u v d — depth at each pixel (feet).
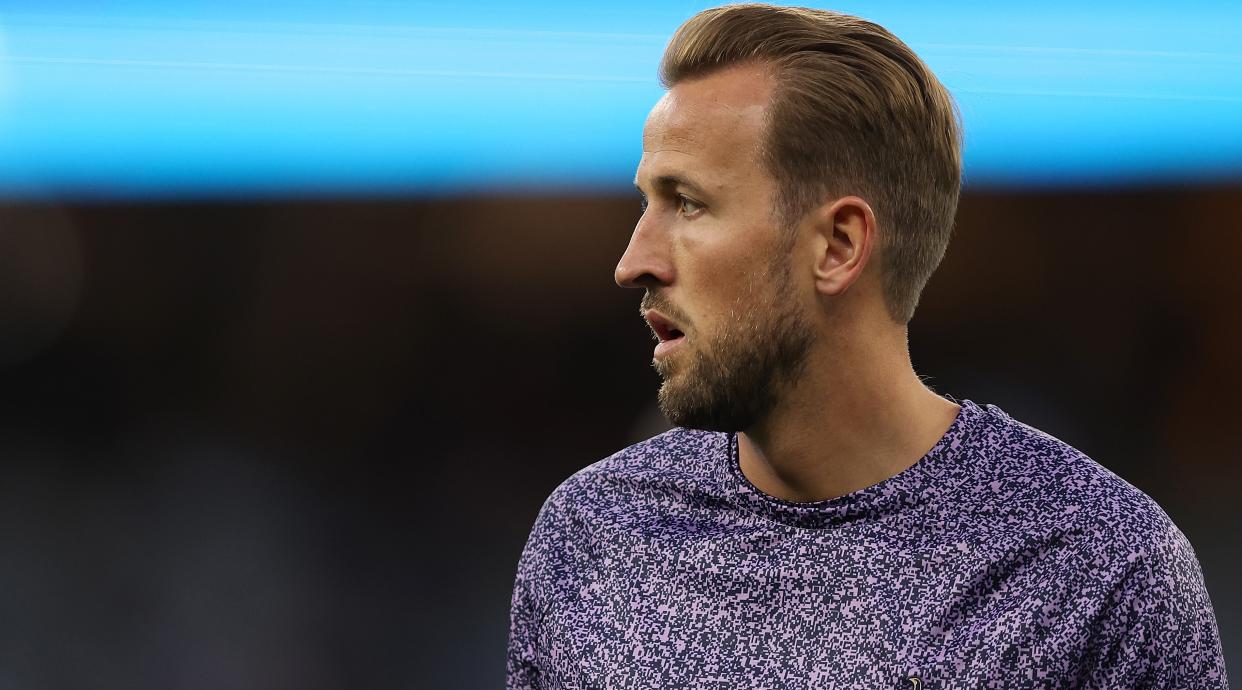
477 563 69.31
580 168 92.27
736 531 14.43
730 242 13.53
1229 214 100.68
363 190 111.14
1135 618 13.05
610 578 14.96
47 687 53.36
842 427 14.01
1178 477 85.87
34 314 112.37
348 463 92.89
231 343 113.19
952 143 14.39
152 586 65.51
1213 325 101.71
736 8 14.29
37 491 83.97
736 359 13.62
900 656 13.28
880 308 14.05
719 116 13.66
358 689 53.01
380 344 112.27
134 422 103.71
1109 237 103.65
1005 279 105.91
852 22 14.16
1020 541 13.42
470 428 104.58
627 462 15.85
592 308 112.37
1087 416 98.43
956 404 14.79
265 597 63.67
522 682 15.97
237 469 90.48
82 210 111.24
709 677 13.89
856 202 13.53
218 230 112.37
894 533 13.79
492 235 112.37
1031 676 12.98
